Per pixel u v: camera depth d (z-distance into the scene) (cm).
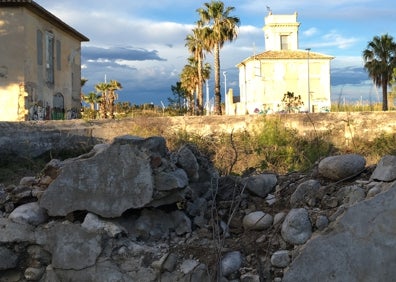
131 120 1884
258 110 4991
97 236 420
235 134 1797
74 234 425
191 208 466
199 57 4256
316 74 5097
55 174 468
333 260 379
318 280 379
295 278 382
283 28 5528
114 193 428
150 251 416
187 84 5128
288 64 5091
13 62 2508
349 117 1912
